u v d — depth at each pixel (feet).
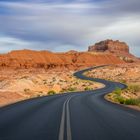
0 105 85.10
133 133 40.11
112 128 44.68
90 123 50.52
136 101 115.75
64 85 351.46
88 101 124.77
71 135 37.86
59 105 95.55
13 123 48.37
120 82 474.49
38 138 35.32
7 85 226.79
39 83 300.61
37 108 80.28
